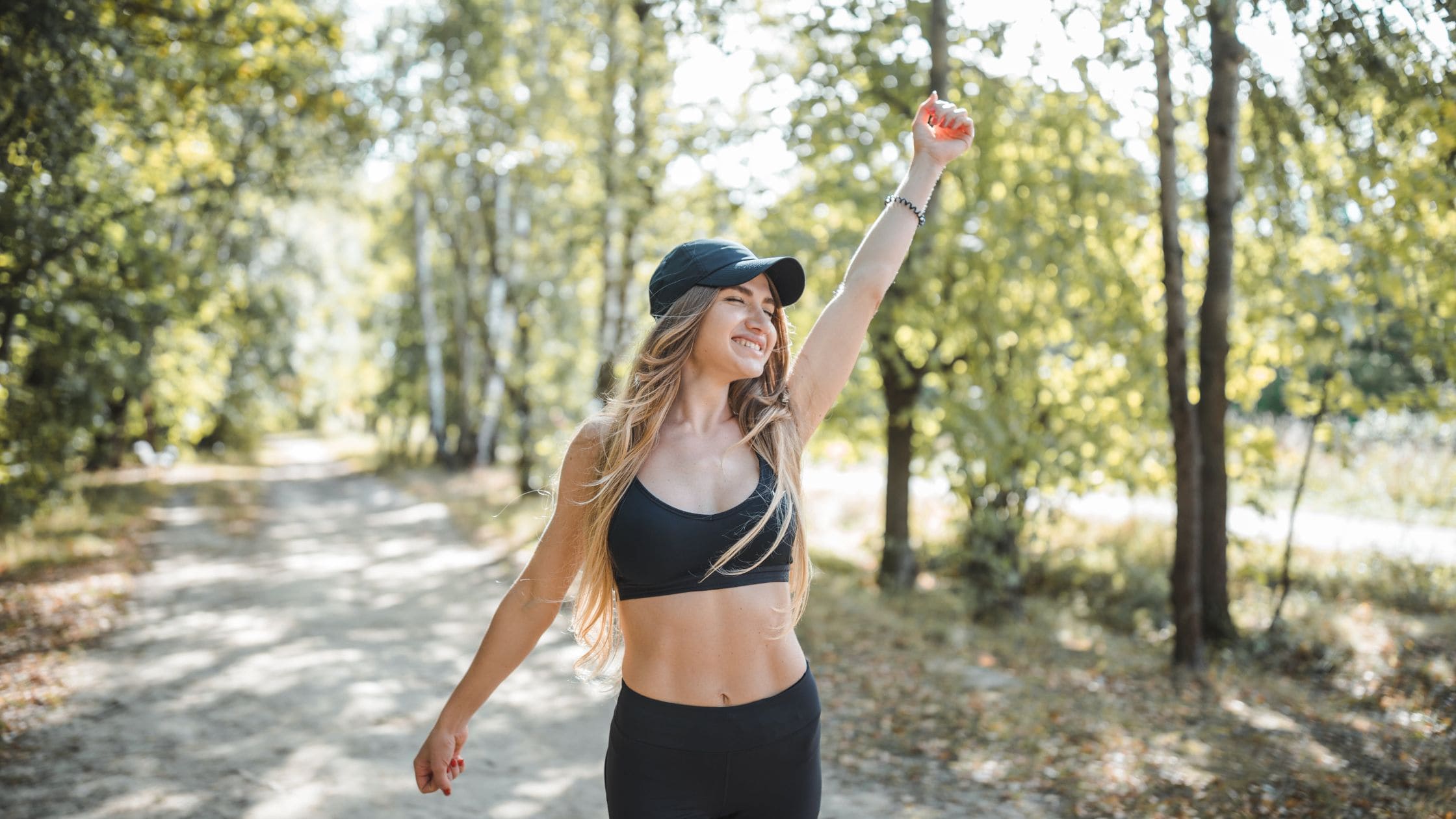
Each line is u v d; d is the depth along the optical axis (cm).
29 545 1125
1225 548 777
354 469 3391
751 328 192
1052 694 645
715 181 1117
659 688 183
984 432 886
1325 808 438
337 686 650
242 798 455
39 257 979
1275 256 785
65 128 801
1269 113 695
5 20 721
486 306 2653
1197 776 484
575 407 2350
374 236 3066
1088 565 1062
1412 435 1352
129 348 1344
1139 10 578
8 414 1162
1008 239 898
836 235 970
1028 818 445
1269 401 1695
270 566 1173
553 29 1705
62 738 532
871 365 1094
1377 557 955
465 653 757
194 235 2072
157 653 725
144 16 884
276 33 1007
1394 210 612
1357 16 518
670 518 181
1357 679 672
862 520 1605
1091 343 930
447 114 1670
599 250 1631
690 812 183
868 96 958
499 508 1786
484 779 491
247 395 3034
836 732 566
